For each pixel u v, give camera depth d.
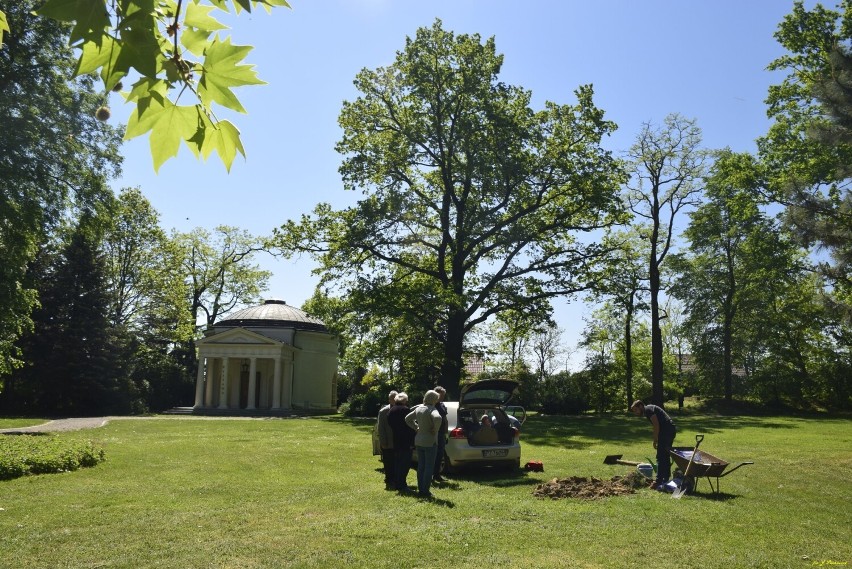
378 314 33.75
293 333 48.75
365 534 7.66
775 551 7.04
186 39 2.13
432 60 33.16
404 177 35.22
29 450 13.37
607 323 47.28
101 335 41.47
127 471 13.28
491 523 8.31
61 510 9.13
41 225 23.20
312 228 34.84
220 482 11.94
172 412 44.31
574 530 7.93
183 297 50.44
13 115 21.72
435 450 10.77
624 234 42.44
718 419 34.31
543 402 40.97
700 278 46.09
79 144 23.56
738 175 32.66
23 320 24.88
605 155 33.31
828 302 18.22
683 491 10.59
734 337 46.31
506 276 34.47
